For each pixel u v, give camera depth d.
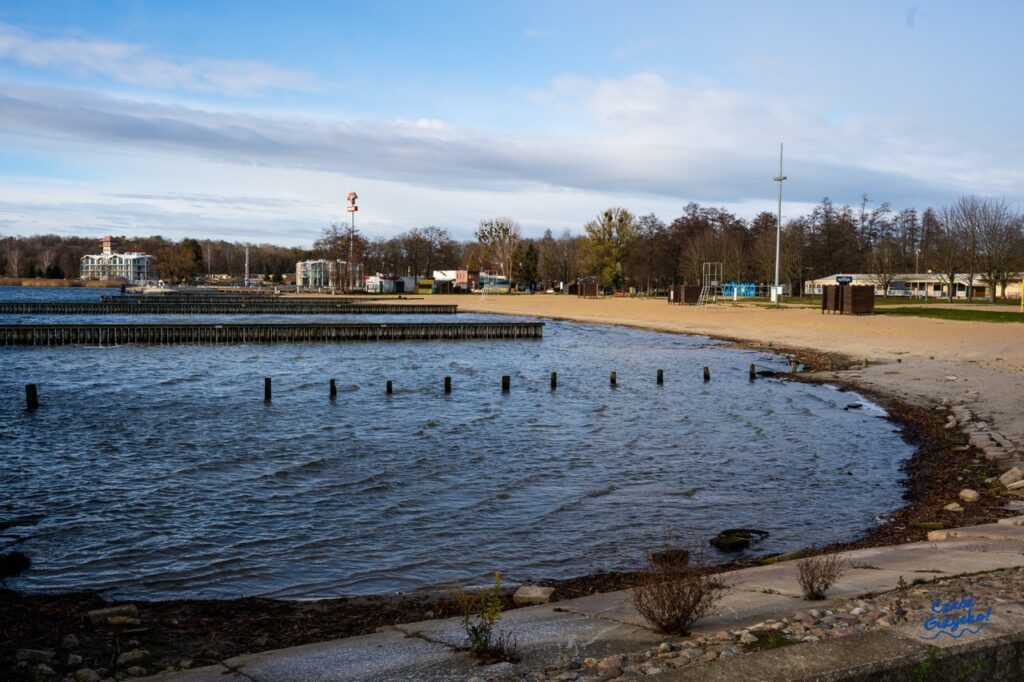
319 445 21.52
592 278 150.75
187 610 9.70
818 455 20.02
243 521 14.25
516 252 173.75
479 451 20.73
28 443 21.73
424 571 11.53
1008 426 21.30
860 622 6.68
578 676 5.96
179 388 33.75
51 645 8.20
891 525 13.45
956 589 7.62
